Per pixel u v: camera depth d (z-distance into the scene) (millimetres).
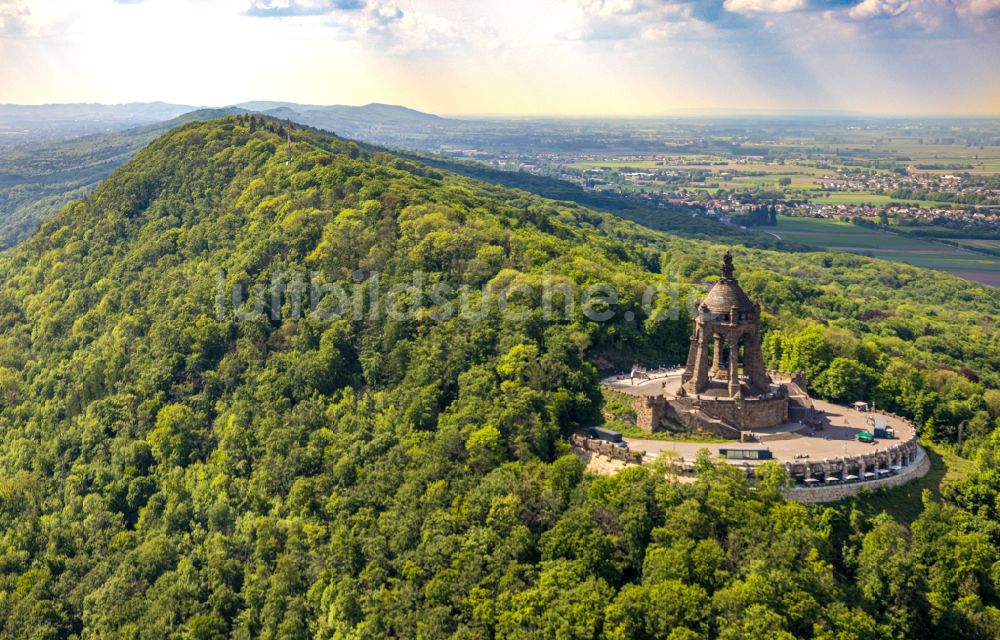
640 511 155500
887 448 176625
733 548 148500
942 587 145625
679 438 187375
